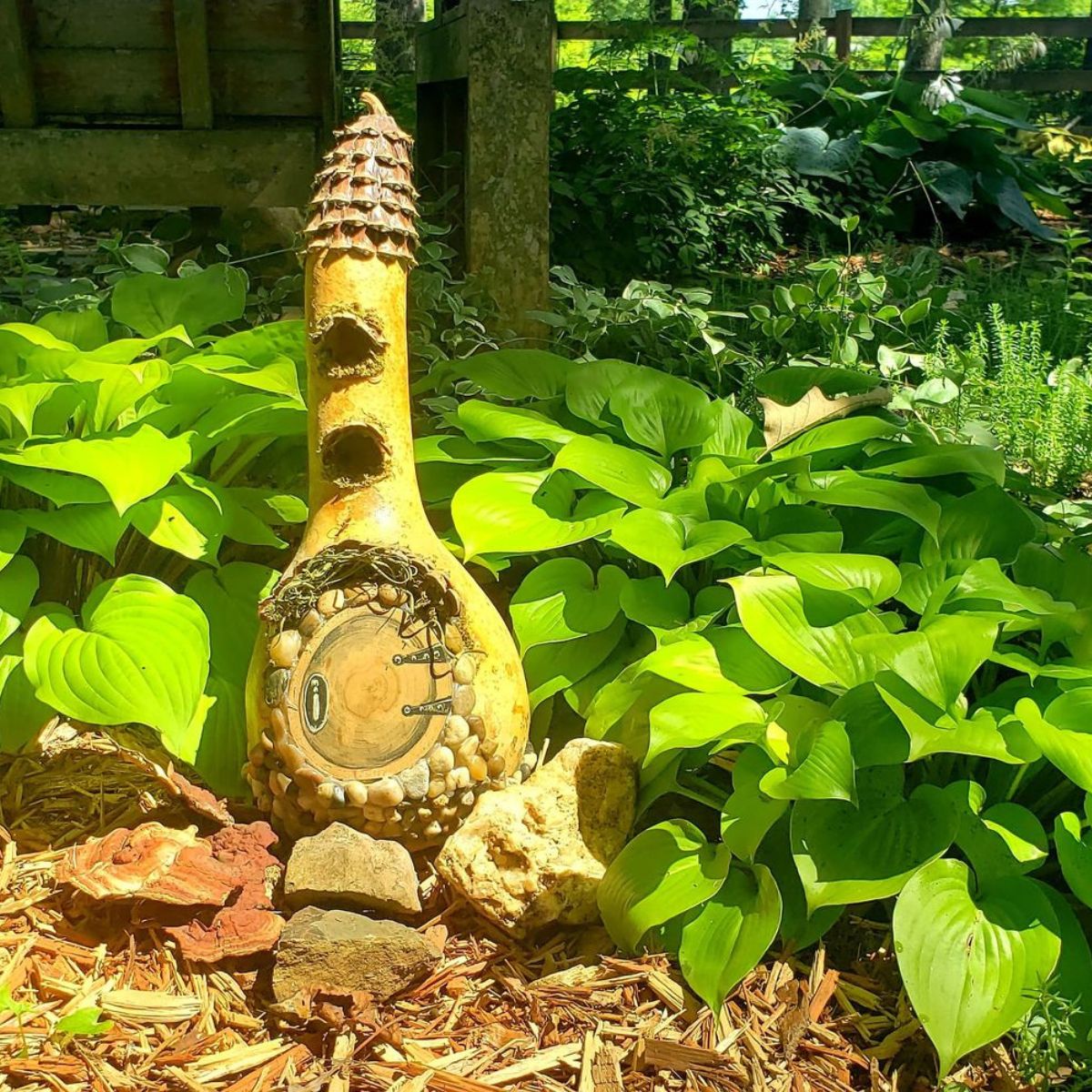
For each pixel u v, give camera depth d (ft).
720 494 8.89
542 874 7.08
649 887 6.95
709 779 8.60
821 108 28.94
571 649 8.57
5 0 15.19
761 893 6.82
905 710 6.60
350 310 7.05
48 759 8.63
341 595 7.16
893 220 26.30
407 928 6.62
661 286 14.71
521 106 14.10
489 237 14.40
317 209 7.14
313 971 6.47
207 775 7.85
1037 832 6.84
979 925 6.39
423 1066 6.34
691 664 7.59
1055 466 12.71
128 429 8.33
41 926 7.04
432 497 9.78
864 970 7.21
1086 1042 6.38
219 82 16.10
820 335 15.44
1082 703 6.97
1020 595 7.48
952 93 27.45
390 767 7.06
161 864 6.92
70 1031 6.17
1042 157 31.55
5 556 7.61
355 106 22.30
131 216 18.72
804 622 7.34
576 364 10.96
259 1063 6.31
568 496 8.99
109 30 15.81
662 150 21.34
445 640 7.20
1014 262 22.84
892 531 9.16
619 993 6.92
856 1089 6.44
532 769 7.96
